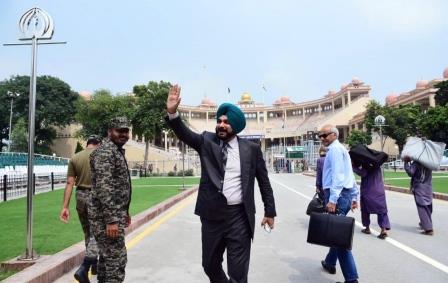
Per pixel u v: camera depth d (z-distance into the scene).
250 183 3.83
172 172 49.12
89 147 5.50
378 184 8.27
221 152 3.85
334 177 5.45
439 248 7.23
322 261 6.00
